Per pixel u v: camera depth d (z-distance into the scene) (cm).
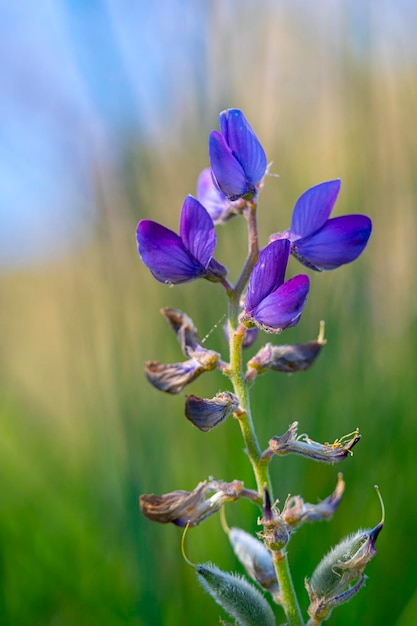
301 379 37
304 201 30
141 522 37
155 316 39
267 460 30
